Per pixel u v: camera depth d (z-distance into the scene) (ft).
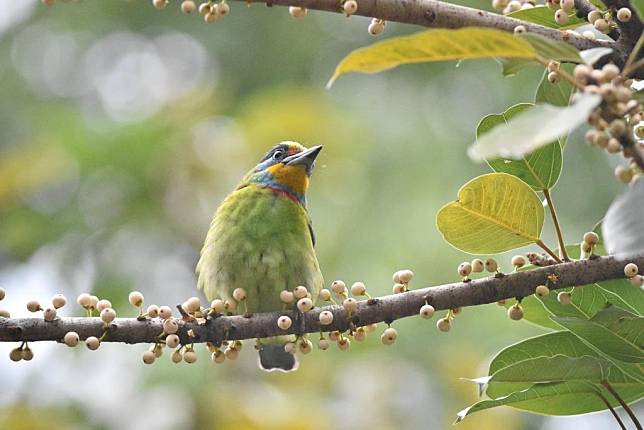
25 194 40.73
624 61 16.94
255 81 48.21
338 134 42.39
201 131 41.55
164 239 40.63
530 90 44.62
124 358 36.42
